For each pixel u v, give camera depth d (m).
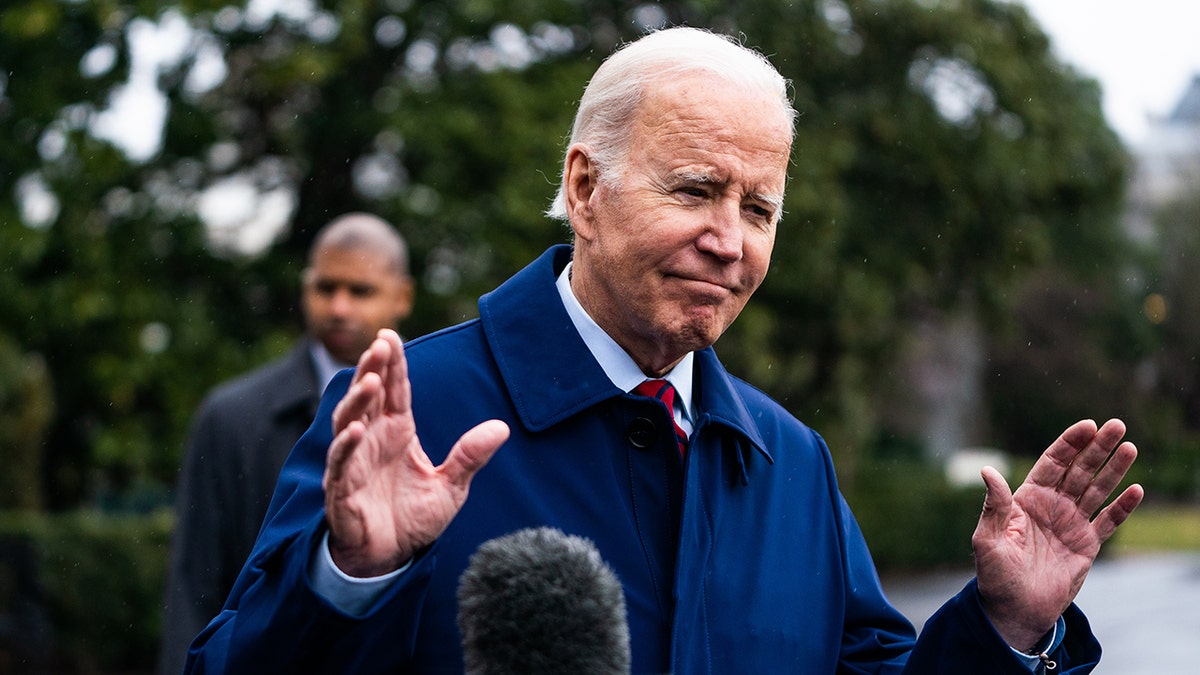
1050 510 2.28
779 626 2.31
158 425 11.64
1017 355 31.78
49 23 10.95
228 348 11.52
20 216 11.07
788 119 2.31
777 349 14.14
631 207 2.21
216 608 3.89
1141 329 31.97
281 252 12.15
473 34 11.90
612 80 2.28
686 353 2.32
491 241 11.33
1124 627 14.16
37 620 10.22
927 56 14.90
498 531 2.16
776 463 2.47
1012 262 15.91
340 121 11.89
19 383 11.14
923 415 31.84
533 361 2.29
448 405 2.26
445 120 11.48
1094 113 16.41
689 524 2.25
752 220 2.26
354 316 4.30
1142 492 2.26
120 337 11.30
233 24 11.50
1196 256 34.94
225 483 3.93
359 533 1.80
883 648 2.49
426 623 2.10
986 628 2.22
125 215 11.66
